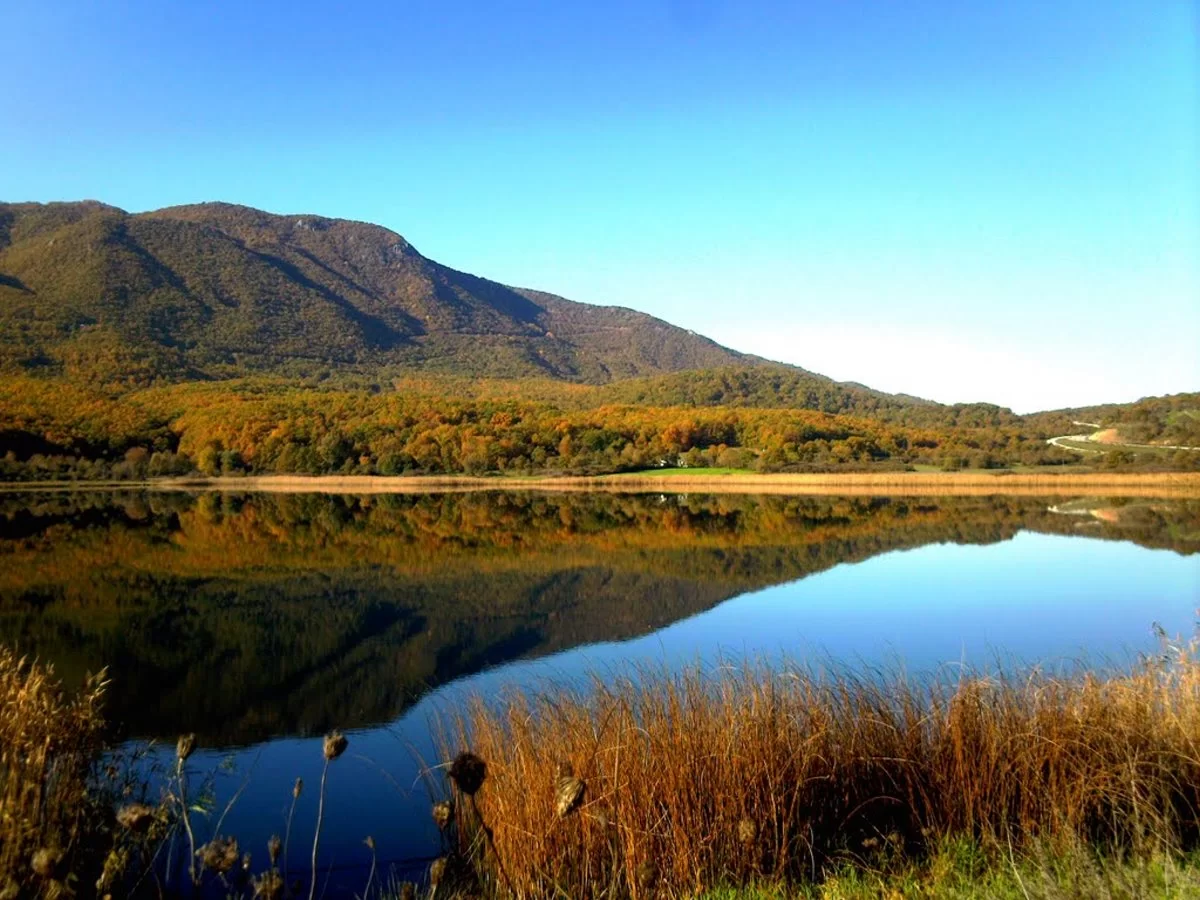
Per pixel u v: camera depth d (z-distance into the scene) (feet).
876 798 22.12
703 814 20.83
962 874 18.92
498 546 112.68
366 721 38.86
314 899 22.02
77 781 23.58
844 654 51.03
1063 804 21.29
